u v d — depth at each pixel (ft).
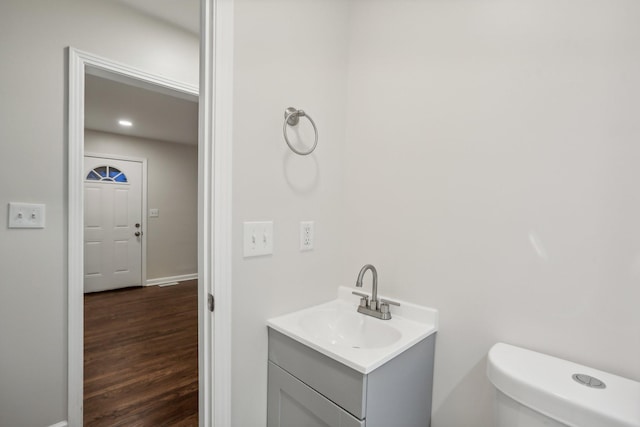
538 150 3.07
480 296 3.44
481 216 3.43
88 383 6.63
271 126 3.66
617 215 2.67
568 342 2.90
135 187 15.12
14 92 4.46
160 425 5.36
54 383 4.86
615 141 2.68
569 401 2.27
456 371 3.62
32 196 4.63
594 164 2.78
